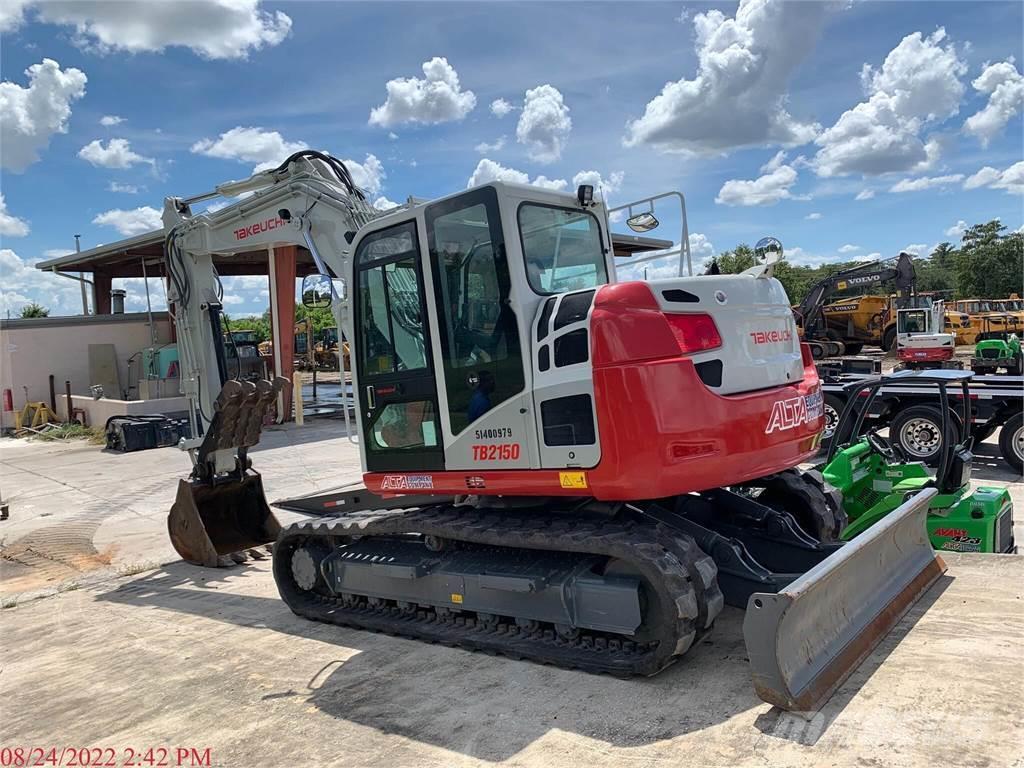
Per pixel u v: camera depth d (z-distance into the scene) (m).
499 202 4.08
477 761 3.27
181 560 7.51
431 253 4.39
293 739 3.64
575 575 4.05
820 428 4.64
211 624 5.58
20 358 20.64
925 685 3.48
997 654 3.75
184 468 13.20
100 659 5.02
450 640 4.58
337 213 6.50
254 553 7.37
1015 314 29.00
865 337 25.86
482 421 4.20
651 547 3.77
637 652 3.95
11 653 5.26
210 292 7.88
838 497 5.15
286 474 11.91
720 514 4.91
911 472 6.27
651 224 4.92
